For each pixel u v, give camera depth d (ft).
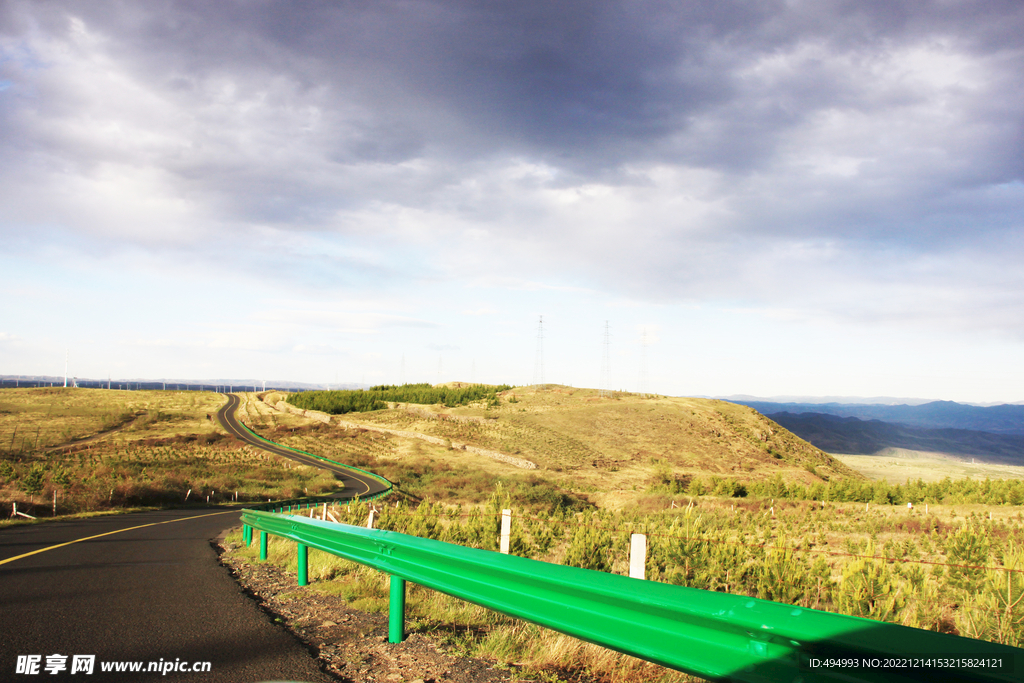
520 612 10.49
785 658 6.79
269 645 14.92
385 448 289.53
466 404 476.13
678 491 159.84
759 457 320.29
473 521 43.47
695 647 7.80
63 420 334.65
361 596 20.58
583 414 382.42
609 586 8.83
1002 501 87.35
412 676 12.50
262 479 185.16
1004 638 21.31
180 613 18.58
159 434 299.17
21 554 33.88
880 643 5.89
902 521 65.87
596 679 12.76
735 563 35.35
